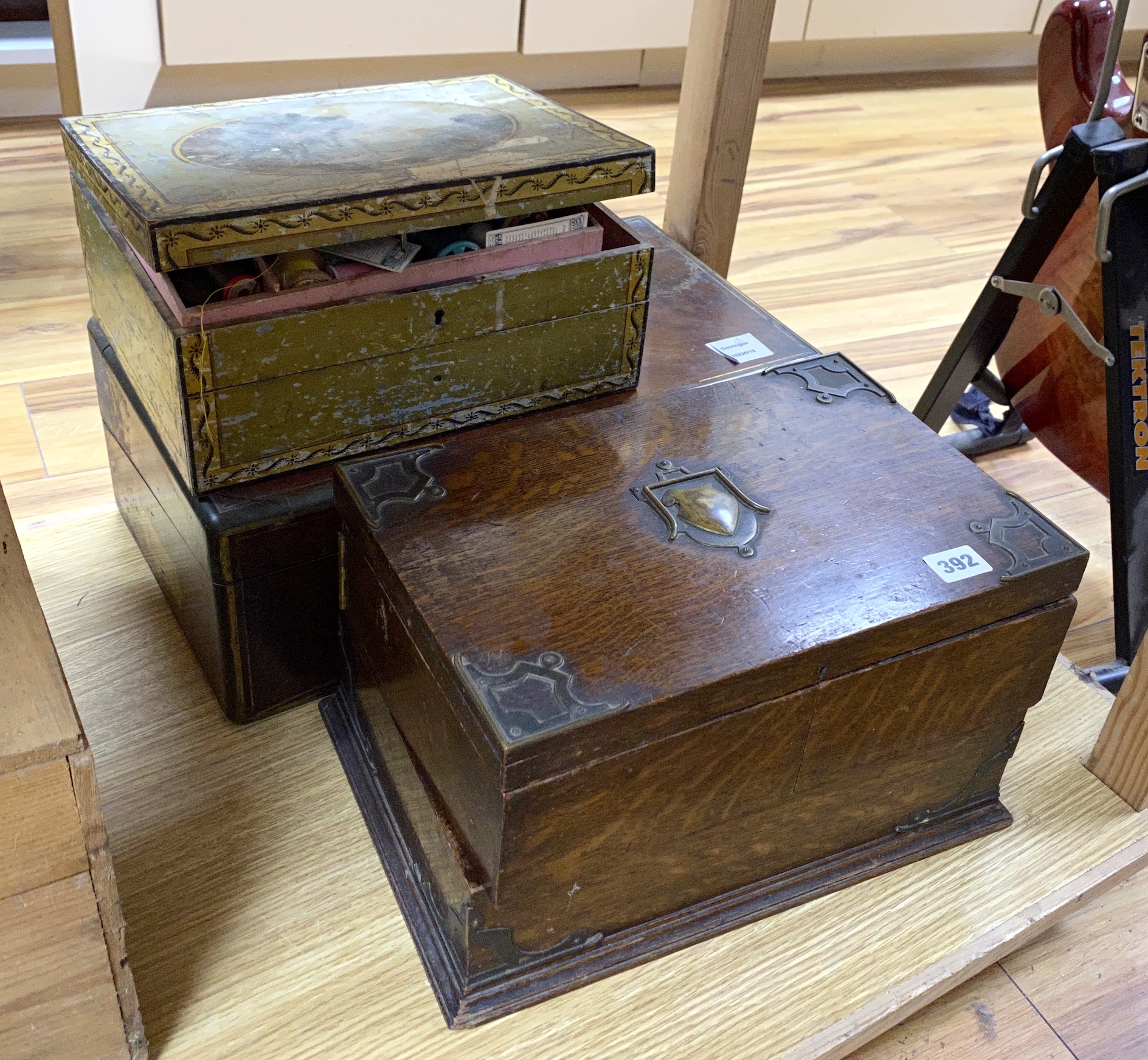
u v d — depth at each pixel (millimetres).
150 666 1154
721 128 1429
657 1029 882
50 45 2322
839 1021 898
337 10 2406
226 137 972
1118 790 1108
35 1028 736
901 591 853
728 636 804
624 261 1023
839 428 1026
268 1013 870
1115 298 1230
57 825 635
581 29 2672
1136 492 1298
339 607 1054
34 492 1520
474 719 745
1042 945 1093
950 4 3057
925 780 992
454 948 887
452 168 922
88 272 1102
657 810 824
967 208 2498
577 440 985
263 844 994
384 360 959
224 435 924
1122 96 1402
